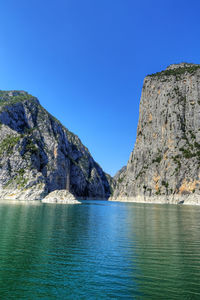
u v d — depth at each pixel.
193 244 17.48
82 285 9.89
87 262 12.96
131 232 22.98
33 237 19.22
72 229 24.30
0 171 114.19
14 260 13.01
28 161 122.94
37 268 11.85
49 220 31.22
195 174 117.62
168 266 12.41
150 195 132.25
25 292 9.16
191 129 135.62
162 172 132.12
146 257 14.02
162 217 39.88
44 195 106.19
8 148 123.88
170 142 137.88
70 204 80.19
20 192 105.31
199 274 11.28
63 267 12.08
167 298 8.79
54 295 8.96
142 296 8.91
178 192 120.12
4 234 19.95
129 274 11.20
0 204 62.00
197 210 62.50
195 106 138.62
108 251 15.33
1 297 8.68
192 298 8.80
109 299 8.68
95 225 28.11
